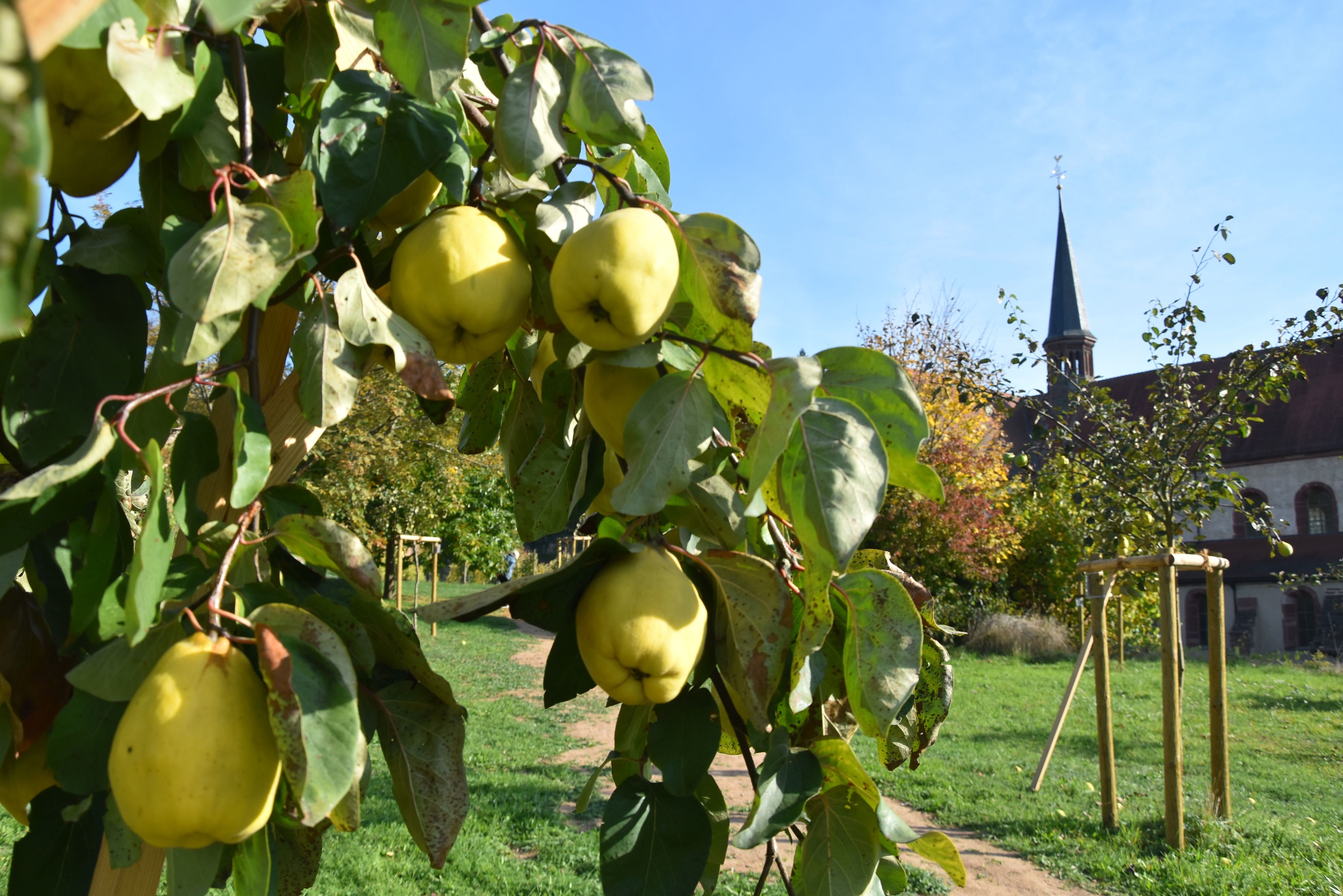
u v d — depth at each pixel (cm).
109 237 102
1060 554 2094
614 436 125
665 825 119
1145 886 571
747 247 112
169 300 103
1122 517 1208
